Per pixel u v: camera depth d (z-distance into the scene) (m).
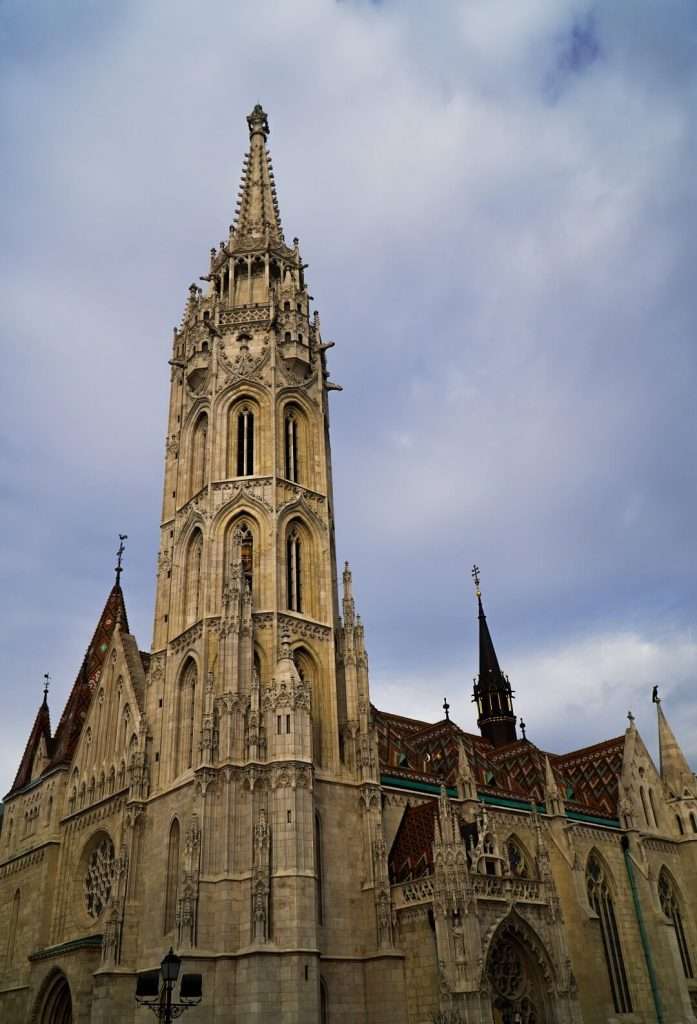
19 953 67.25
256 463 69.00
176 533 70.12
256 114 95.25
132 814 59.38
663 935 72.50
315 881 52.69
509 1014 53.12
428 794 66.75
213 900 51.34
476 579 113.31
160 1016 34.69
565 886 66.44
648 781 86.19
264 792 54.75
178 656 64.12
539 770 80.50
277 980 48.72
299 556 67.81
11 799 78.31
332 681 63.34
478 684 106.75
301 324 76.38
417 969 53.28
